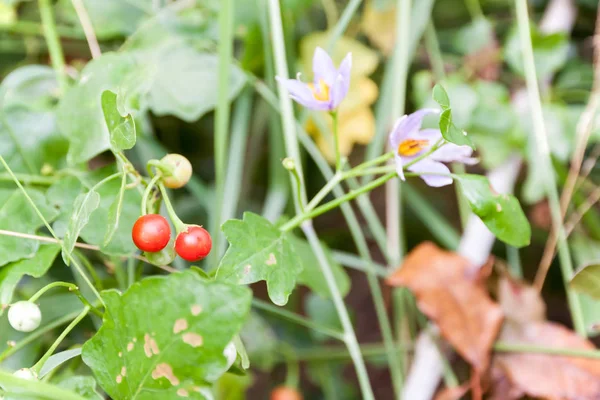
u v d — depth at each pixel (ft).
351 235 2.33
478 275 1.61
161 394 1.22
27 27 1.67
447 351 1.67
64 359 1.26
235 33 1.64
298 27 1.86
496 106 1.74
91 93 1.38
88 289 1.49
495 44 1.86
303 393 2.20
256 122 1.94
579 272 1.43
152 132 1.87
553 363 1.57
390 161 1.70
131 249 1.36
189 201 1.97
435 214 1.89
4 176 1.41
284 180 1.72
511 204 1.32
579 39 1.96
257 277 1.29
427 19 1.82
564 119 1.74
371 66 1.82
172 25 1.63
